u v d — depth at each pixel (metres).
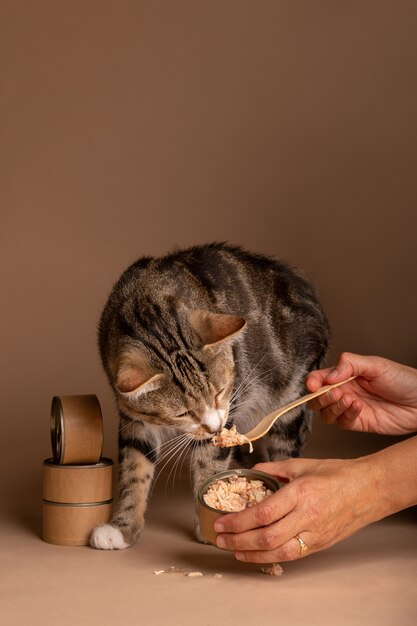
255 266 3.19
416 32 4.23
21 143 4.53
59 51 4.52
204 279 2.92
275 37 4.37
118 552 2.46
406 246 4.26
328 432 3.97
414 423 2.67
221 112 4.42
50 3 4.53
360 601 2.06
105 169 4.50
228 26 4.41
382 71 4.27
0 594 2.12
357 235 4.30
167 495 3.12
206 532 2.16
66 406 2.54
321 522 2.03
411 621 1.95
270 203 4.39
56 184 4.51
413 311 4.25
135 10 4.46
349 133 4.30
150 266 2.90
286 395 3.12
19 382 4.41
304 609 2.02
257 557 2.05
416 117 4.24
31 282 4.51
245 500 2.24
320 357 3.26
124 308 2.70
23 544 2.54
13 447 3.79
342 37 4.30
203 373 2.55
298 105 4.36
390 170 4.27
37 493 3.11
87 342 4.44
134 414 2.62
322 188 4.34
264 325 3.04
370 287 4.29
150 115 4.47
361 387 2.69
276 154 4.38
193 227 4.45
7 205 4.52
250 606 2.03
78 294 4.48
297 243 4.37
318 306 3.33
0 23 4.56
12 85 4.55
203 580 2.21
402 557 2.38
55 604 2.05
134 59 4.47
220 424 2.59
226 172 4.43
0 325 4.48
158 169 4.47
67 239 4.50
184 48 4.44
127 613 1.99
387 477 2.09
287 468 2.25
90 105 4.50
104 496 2.56
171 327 2.59
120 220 4.50
